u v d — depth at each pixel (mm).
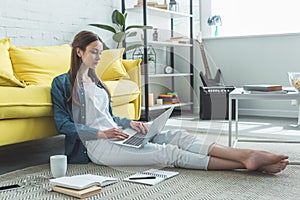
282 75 4438
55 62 3041
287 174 1954
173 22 5176
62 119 2238
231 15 4914
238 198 1595
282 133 3350
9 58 2812
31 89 2264
